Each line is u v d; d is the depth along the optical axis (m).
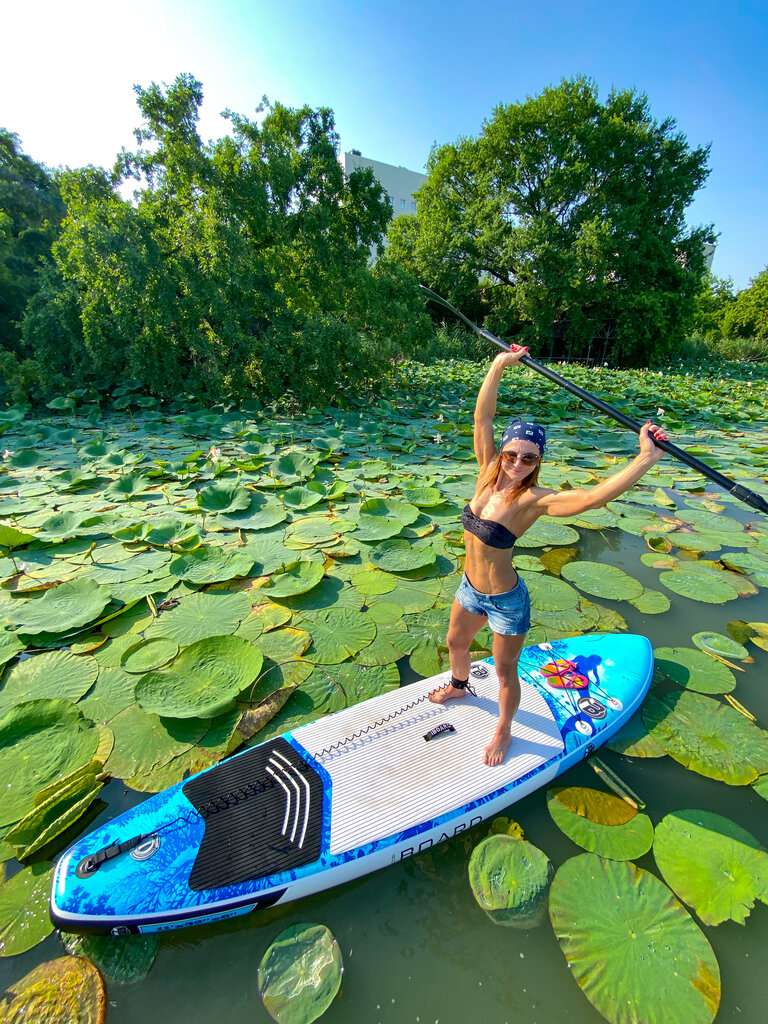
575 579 3.78
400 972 1.57
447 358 20.73
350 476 5.92
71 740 2.25
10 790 2.03
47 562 3.85
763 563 4.09
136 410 9.85
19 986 1.50
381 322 10.61
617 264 20.77
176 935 1.65
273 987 1.51
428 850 1.92
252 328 10.28
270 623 3.16
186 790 1.97
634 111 20.91
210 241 8.74
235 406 9.88
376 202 10.19
